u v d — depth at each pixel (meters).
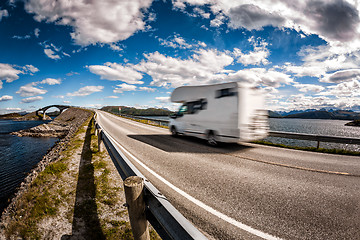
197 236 1.09
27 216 2.87
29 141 31.22
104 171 4.67
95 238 2.34
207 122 7.93
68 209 3.01
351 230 2.27
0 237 2.47
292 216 2.58
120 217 2.80
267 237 2.15
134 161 5.54
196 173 4.44
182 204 2.94
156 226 1.74
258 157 6.05
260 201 3.03
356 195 3.27
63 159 5.78
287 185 3.71
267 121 7.57
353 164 5.33
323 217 2.56
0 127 62.84
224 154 6.45
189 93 9.08
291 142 20.77
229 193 3.33
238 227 2.34
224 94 7.02
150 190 1.62
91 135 10.90
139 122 24.48
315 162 5.52
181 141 9.18
